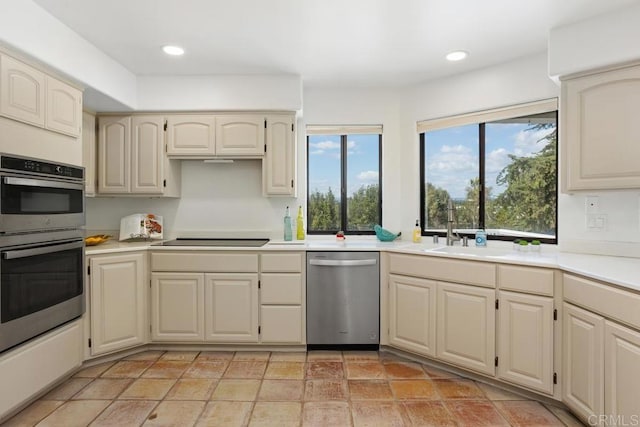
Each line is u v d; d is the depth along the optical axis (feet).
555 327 6.70
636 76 6.64
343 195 11.71
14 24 6.20
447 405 6.94
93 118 10.23
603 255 7.82
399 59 9.13
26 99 6.57
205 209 11.43
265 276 9.40
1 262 5.91
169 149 10.31
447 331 8.18
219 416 6.54
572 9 6.78
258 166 11.37
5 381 6.06
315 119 11.42
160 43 8.26
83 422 6.34
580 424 6.31
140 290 9.29
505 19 7.18
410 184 11.14
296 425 6.28
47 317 6.95
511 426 6.27
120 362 8.84
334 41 8.19
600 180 7.00
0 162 5.91
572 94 7.30
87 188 9.99
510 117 9.29
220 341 9.44
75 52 7.72
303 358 9.12
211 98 10.14
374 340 9.48
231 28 7.61
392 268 9.25
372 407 6.86
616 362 5.38
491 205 9.91
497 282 7.40
